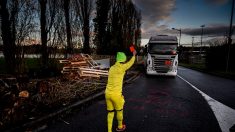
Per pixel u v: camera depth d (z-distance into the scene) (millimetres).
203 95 9281
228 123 5508
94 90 9438
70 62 11883
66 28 13805
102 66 20812
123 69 4527
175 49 15883
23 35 9742
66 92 8273
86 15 20578
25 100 5855
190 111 6621
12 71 9367
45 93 6988
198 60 46875
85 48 20703
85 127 5098
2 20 8977
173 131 4906
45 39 11773
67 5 13648
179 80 15023
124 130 4926
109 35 29500
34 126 5012
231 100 8281
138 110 6703
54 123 5355
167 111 6598
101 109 6734
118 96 4516
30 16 9930
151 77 16781
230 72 21391
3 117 4941
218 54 24500
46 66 11875
